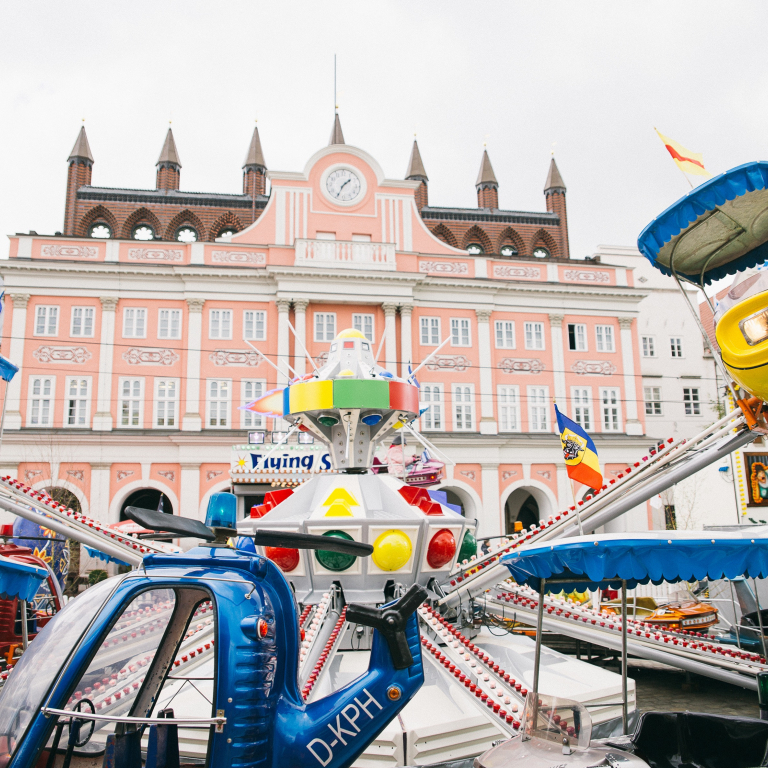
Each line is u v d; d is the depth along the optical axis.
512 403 33.97
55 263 30.55
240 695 3.17
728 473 17.03
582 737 4.26
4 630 10.23
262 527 7.58
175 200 45.03
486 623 8.67
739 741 4.94
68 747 3.31
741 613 11.73
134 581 3.34
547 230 50.38
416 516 7.70
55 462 29.02
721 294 6.39
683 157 5.39
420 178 52.56
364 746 3.40
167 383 30.91
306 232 33.59
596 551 4.40
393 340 32.38
